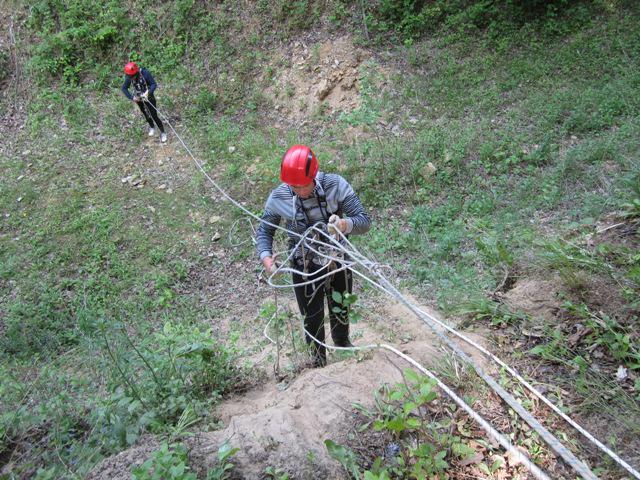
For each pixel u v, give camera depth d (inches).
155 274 292.0
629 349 120.3
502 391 106.8
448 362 120.8
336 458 96.7
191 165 362.3
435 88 357.1
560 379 117.3
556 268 153.2
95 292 287.7
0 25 455.2
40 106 418.6
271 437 102.7
